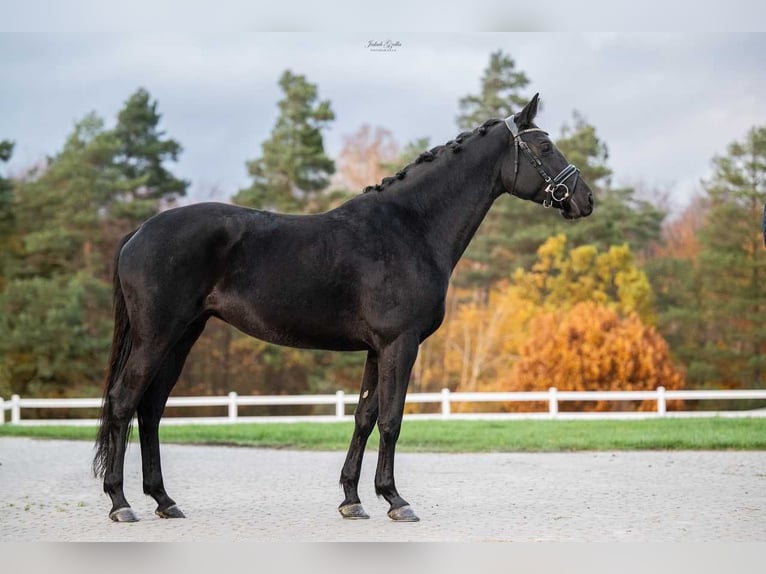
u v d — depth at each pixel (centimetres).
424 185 672
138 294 624
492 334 3131
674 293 3228
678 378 2327
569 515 678
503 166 688
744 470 951
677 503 733
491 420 1688
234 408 1797
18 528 632
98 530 623
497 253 3403
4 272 3094
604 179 3572
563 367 2316
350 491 671
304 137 3353
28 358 2912
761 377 2978
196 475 952
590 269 3092
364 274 633
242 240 630
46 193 3175
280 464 1065
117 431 629
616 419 1666
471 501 749
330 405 3209
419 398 1777
